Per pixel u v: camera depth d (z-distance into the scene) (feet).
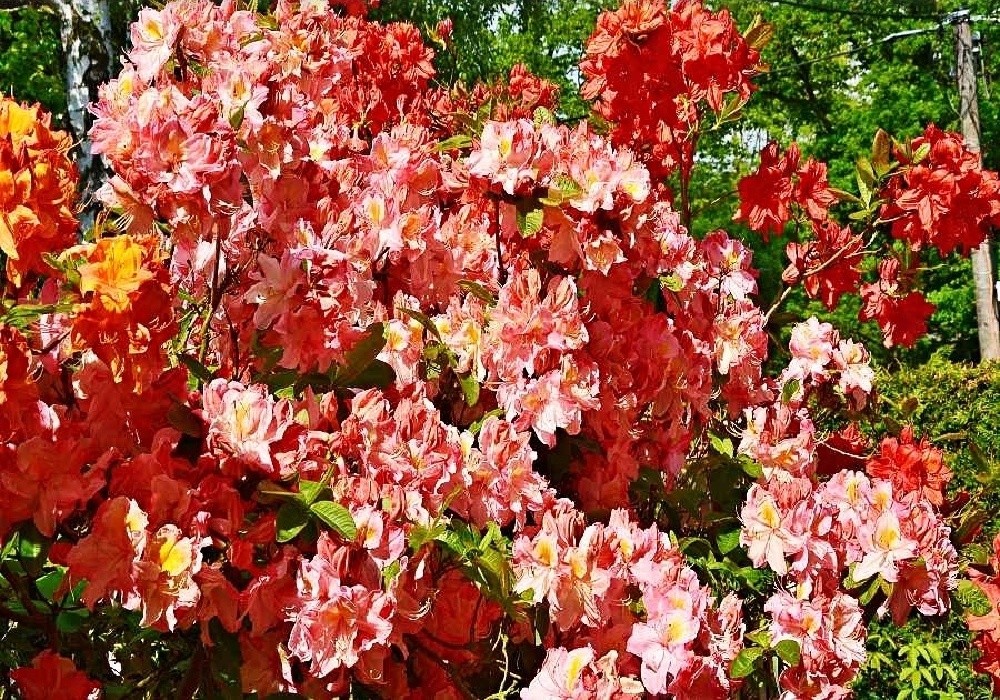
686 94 10.02
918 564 7.39
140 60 6.37
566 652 6.08
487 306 6.81
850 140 52.90
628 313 7.23
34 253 5.49
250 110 6.21
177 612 5.49
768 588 8.06
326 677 5.90
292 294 6.31
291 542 5.91
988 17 47.44
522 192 6.82
